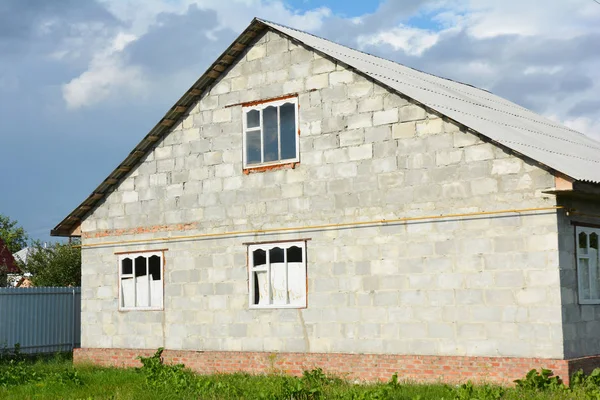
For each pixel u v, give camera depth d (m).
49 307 29.47
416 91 20.31
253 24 21.78
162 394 17.39
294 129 21.28
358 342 19.70
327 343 20.22
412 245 19.06
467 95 25.22
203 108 23.16
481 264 18.06
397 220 19.33
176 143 23.64
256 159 21.98
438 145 18.86
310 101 21.03
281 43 21.73
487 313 17.91
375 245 19.62
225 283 22.28
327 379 19.11
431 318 18.66
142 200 24.23
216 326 22.34
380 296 19.45
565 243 17.50
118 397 16.98
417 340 18.81
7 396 17.97
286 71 21.58
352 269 19.94
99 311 24.89
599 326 18.41
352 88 20.33
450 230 18.55
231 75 22.69
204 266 22.75
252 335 21.59
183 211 23.31
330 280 20.28
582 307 17.81
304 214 20.89
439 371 18.39
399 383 17.75
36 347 28.88
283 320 21.05
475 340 18.02
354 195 20.06
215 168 22.78
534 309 17.34
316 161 20.80
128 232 24.47
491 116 21.98
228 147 22.58
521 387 16.59
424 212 18.92
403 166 19.33
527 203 17.53
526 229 17.55
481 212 18.12
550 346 17.09
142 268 24.17
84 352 25.00
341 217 20.22
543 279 17.30
